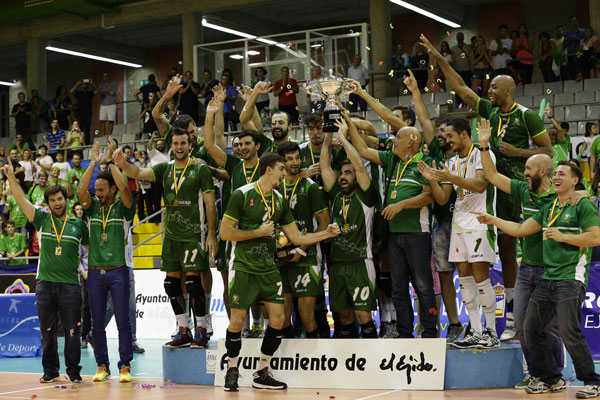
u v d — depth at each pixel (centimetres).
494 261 848
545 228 763
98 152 977
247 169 934
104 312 984
